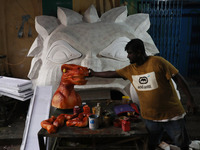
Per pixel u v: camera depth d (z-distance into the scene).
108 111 2.21
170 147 2.41
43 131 1.85
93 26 2.95
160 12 3.91
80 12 3.54
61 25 3.09
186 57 5.53
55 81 2.79
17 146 2.63
